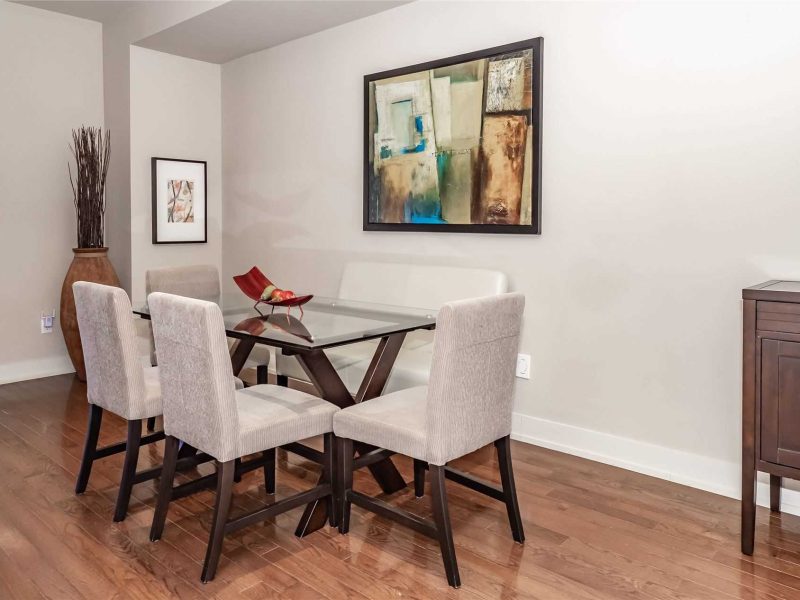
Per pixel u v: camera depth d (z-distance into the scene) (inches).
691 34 105.0
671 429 111.7
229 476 80.7
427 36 140.6
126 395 95.3
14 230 172.4
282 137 176.9
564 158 121.3
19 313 175.2
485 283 128.0
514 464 119.0
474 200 134.0
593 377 120.7
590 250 119.3
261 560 85.2
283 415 87.3
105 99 185.3
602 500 103.7
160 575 81.5
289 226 177.8
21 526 94.0
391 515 85.8
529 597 77.2
